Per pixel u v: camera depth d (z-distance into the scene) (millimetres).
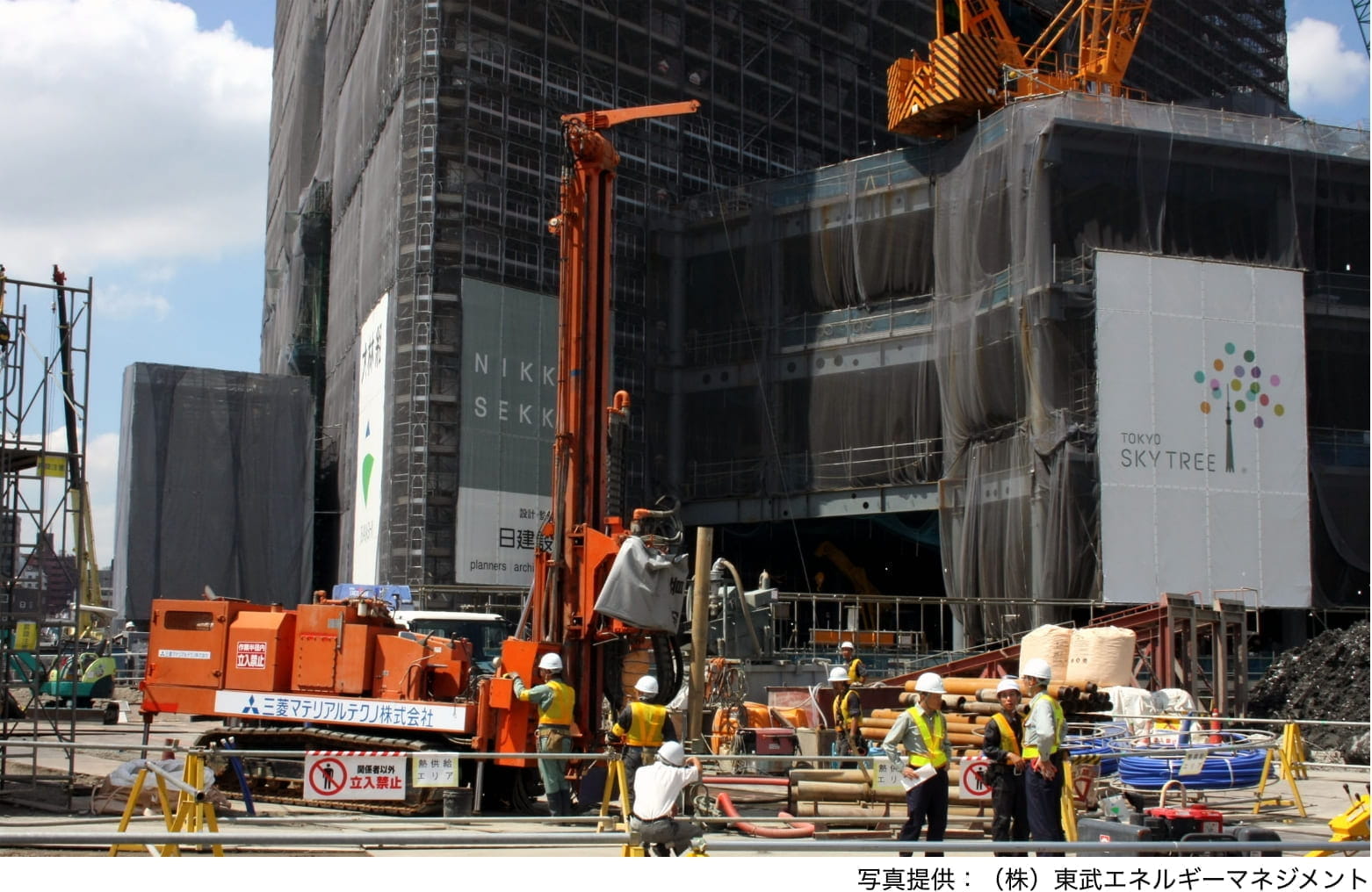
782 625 58000
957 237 48531
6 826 14898
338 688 17891
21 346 19391
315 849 13969
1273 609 44594
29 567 21812
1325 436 46062
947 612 62344
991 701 22938
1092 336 43031
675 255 58062
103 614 39594
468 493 50031
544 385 52938
